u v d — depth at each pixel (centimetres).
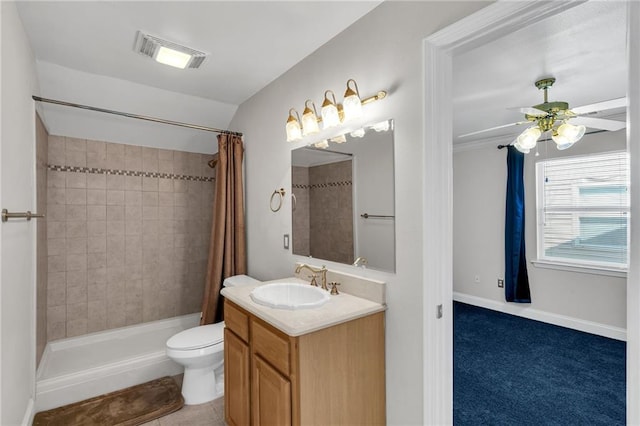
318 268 202
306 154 213
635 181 81
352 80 164
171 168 336
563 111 224
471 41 129
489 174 416
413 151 143
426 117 137
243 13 166
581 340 315
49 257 274
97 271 297
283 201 237
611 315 323
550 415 199
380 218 160
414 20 143
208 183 359
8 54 145
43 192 251
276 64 223
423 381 138
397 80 150
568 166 357
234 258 283
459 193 447
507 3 112
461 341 313
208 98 284
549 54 196
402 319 148
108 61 218
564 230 361
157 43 196
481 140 416
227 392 185
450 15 129
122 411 204
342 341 141
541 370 255
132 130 299
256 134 272
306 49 203
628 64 82
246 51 205
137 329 315
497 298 409
